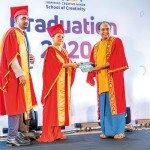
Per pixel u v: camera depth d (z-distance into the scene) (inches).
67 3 256.5
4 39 195.5
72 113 255.8
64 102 212.8
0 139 228.5
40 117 248.2
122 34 270.8
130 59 272.2
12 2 241.9
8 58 190.7
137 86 273.9
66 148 186.1
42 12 249.9
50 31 215.9
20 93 194.4
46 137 209.3
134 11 274.8
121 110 212.8
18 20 202.4
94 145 193.6
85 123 251.0
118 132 215.5
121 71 214.2
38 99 247.9
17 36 197.0
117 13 270.1
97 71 219.0
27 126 217.5
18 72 191.0
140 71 274.8
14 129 197.6
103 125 219.9
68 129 253.4
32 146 193.5
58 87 211.2
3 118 239.8
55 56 210.8
